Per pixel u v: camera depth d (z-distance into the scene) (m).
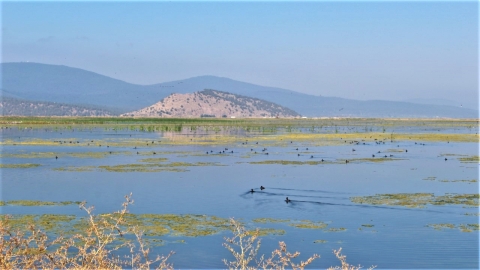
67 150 65.62
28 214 27.41
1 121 172.88
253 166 49.47
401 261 20.00
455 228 25.12
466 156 59.97
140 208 29.59
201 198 32.78
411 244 22.33
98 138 91.69
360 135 105.75
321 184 38.47
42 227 24.36
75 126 148.50
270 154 61.97
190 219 26.73
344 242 22.73
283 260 13.38
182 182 39.19
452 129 145.12
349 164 51.28
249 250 21.31
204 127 153.50
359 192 35.06
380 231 24.48
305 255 20.77
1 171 44.62
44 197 32.72
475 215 27.86
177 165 50.03
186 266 19.12
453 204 30.70
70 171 44.94
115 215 27.23
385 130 134.50
